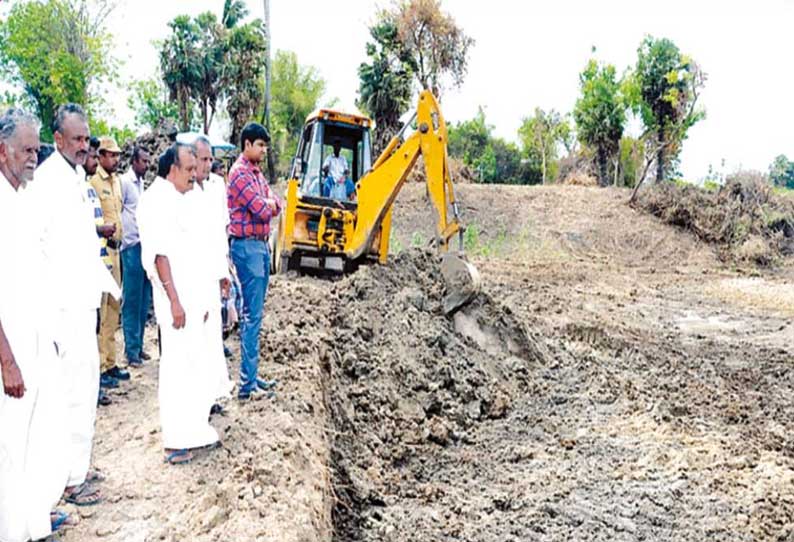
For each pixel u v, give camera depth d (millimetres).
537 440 7281
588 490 6105
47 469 3686
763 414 8273
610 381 8945
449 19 29719
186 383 4676
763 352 11438
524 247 22688
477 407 7832
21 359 3578
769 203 24016
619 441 7199
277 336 7336
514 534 5305
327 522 4645
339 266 12000
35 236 3725
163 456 4797
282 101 44844
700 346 11734
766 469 6508
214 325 4961
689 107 30859
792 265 21984
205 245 4820
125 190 6734
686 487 6172
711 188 25703
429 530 5285
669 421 7762
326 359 7227
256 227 5566
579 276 18906
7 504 3537
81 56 30625
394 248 20391
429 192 10016
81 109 4488
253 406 5578
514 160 46938
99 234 6004
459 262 9086
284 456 4777
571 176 31891
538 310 13281
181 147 4656
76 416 4230
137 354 6996
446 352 8406
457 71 30438
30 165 3621
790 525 5508
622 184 36562
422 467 6578
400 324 8375
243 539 3812
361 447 6371
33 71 29578
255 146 5586
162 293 4652
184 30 32875
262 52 33562
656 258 22766
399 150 10758
